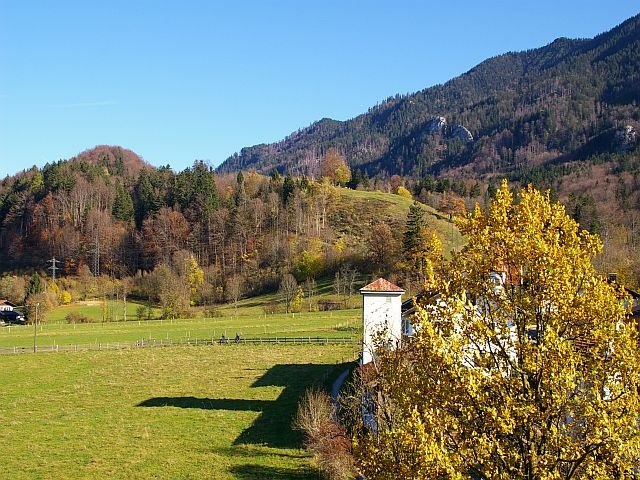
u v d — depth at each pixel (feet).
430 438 47.21
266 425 160.97
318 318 383.65
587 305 51.31
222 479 122.72
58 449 144.97
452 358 49.96
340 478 111.45
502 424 46.62
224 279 541.75
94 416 175.32
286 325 360.69
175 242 585.22
